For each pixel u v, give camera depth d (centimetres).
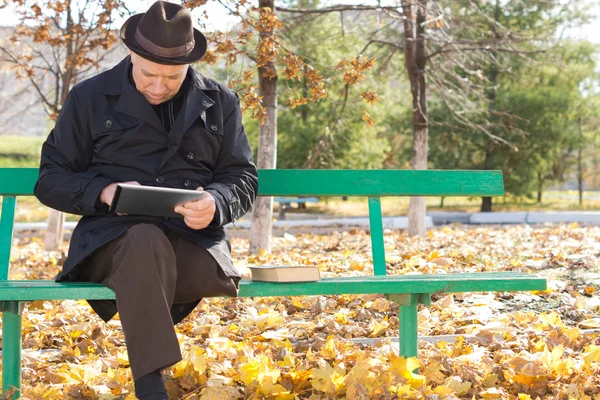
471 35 1351
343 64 802
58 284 327
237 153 366
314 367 381
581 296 562
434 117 2188
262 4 918
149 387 295
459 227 1560
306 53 1260
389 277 361
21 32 998
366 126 2145
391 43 1205
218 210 333
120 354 405
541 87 2297
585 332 475
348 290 339
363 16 1180
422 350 419
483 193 439
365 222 1714
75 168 354
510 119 2216
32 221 2233
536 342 448
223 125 366
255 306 562
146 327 296
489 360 398
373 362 355
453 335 466
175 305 360
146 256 300
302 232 1516
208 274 334
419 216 1206
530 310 550
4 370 331
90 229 334
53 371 383
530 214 1958
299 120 2150
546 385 363
